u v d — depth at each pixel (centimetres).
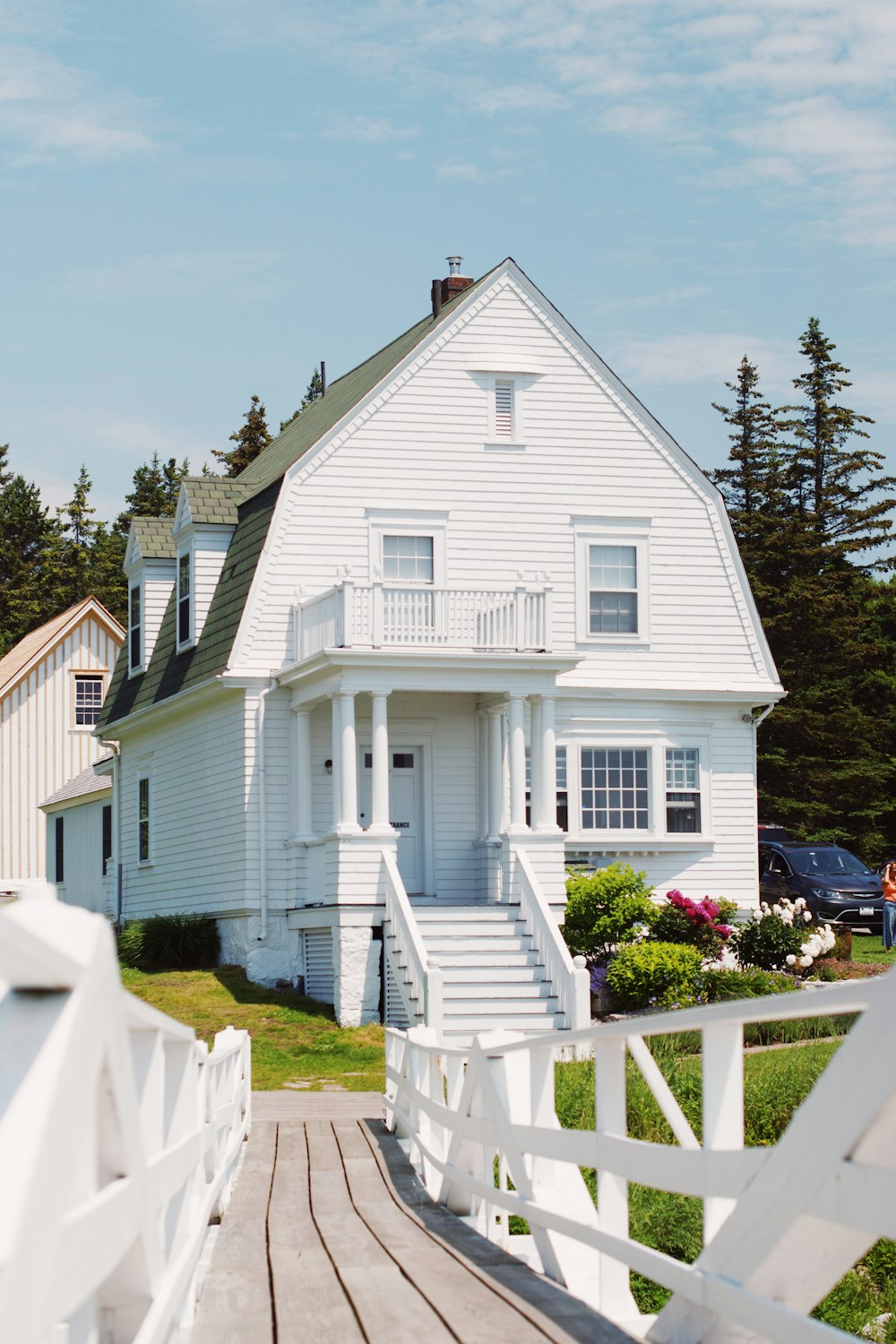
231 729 2775
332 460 2802
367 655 2436
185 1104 651
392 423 2834
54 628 5275
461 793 2794
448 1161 1066
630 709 2931
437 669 2486
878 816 5275
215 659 2798
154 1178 477
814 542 5616
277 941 2667
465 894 2769
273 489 2825
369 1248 927
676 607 2959
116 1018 351
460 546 2842
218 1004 2481
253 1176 1262
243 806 2702
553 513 2898
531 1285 787
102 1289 463
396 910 2347
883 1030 381
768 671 3002
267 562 2744
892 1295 1212
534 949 2366
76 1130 310
